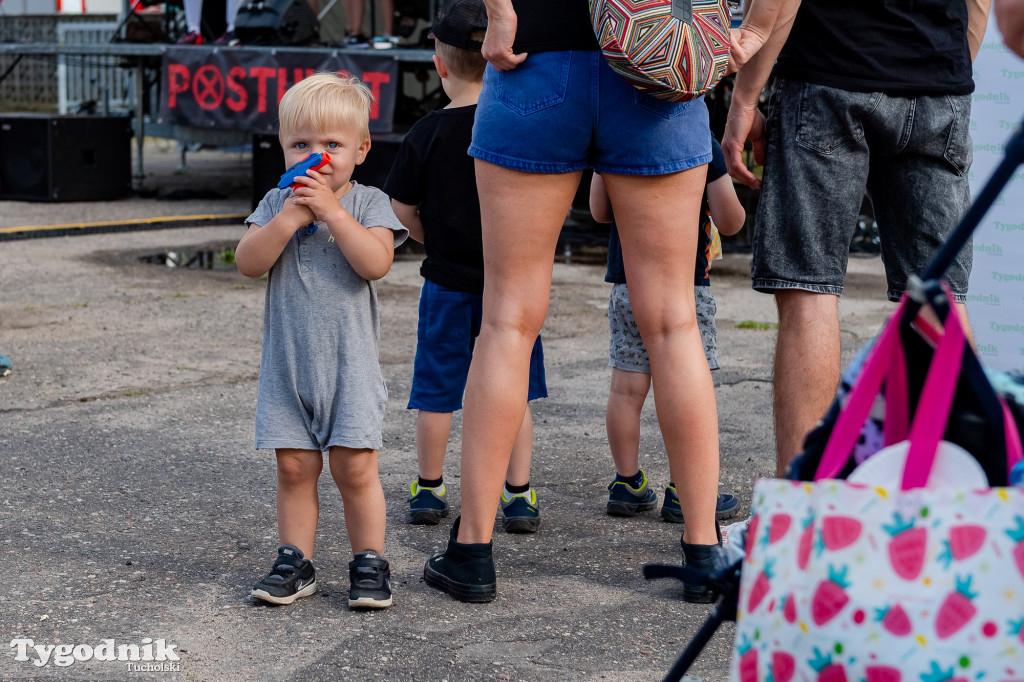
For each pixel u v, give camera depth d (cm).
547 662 249
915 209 308
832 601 125
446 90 357
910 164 306
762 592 134
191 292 771
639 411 348
